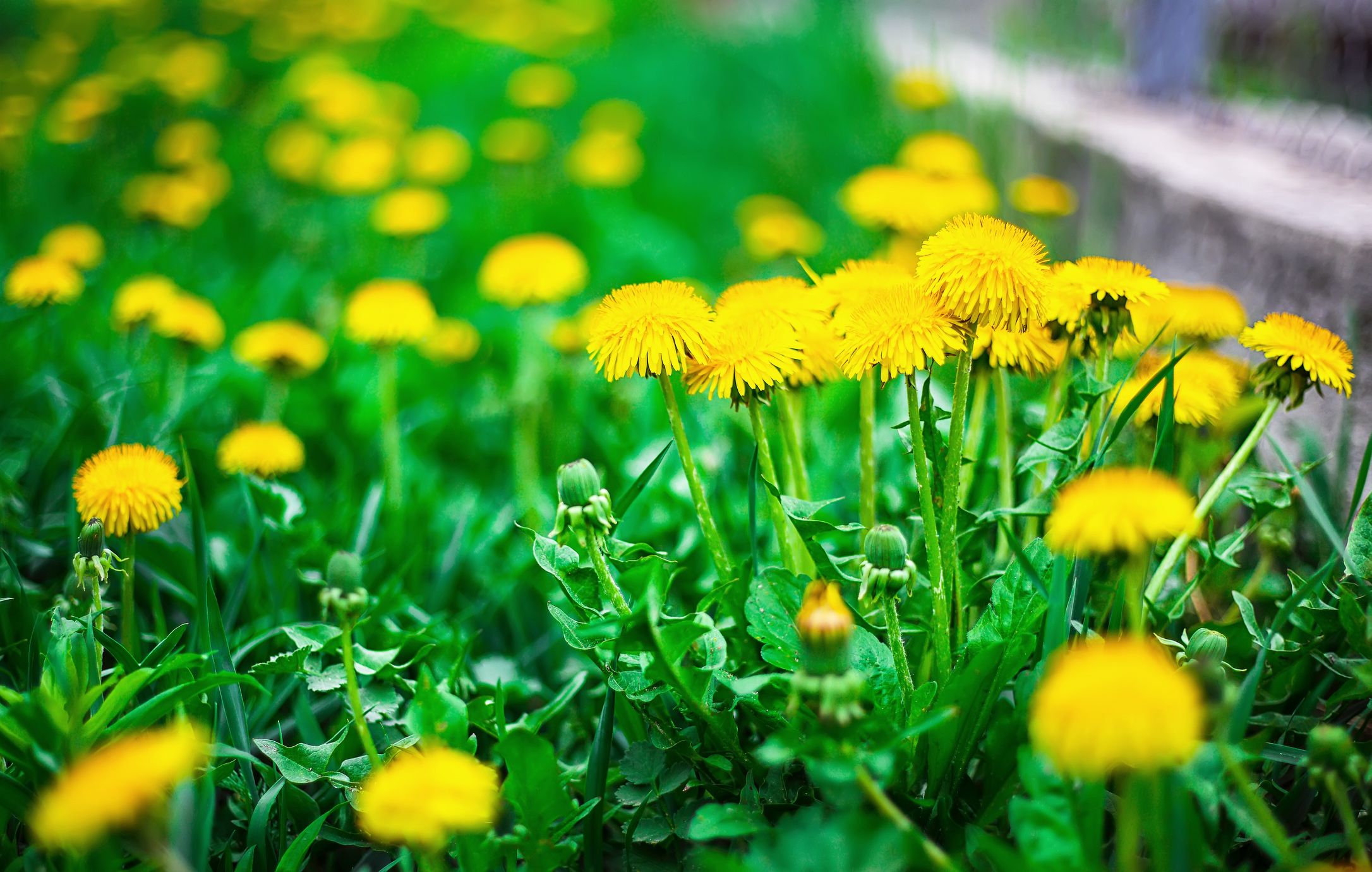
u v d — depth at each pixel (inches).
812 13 108.7
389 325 38.3
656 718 30.4
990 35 97.0
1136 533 26.7
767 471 30.7
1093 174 54.1
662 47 110.2
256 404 44.3
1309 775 28.8
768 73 97.8
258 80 97.3
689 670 29.5
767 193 75.3
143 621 35.9
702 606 30.1
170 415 40.8
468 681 32.9
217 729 31.6
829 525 30.2
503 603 36.3
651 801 30.1
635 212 66.4
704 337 29.9
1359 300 36.2
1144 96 63.5
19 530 35.9
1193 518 30.8
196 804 28.1
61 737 28.6
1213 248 41.6
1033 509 31.2
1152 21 62.7
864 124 84.3
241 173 75.4
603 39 111.7
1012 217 63.4
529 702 34.8
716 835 27.9
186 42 97.3
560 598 35.2
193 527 31.8
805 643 27.2
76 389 42.1
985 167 69.5
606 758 30.1
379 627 32.7
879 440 40.0
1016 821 27.0
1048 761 27.2
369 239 63.4
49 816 25.7
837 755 27.3
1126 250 49.3
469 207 68.9
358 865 31.0
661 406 42.8
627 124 72.5
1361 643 30.0
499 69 98.3
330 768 30.8
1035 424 34.4
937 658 30.0
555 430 42.5
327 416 44.1
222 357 45.9
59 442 38.3
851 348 29.3
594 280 58.8
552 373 43.3
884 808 27.2
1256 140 50.3
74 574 31.0
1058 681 25.7
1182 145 50.6
